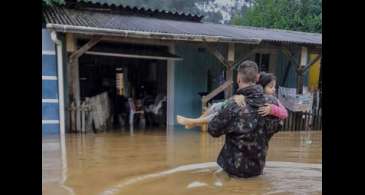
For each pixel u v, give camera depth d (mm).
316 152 6324
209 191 3697
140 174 4520
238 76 4145
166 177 4328
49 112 8289
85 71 11156
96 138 7738
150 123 10641
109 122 9758
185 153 6125
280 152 6305
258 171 4137
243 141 3992
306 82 11859
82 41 9203
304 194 3576
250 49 10219
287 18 19656
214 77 10914
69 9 10398
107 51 9070
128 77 11641
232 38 8812
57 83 8297
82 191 3746
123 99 10758
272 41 9211
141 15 11250
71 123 8422
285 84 11641
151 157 5730
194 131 9180
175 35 8273
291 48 10219
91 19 9102
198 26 10664
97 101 8805
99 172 4633
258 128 4004
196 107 10820
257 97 4004
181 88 10633
